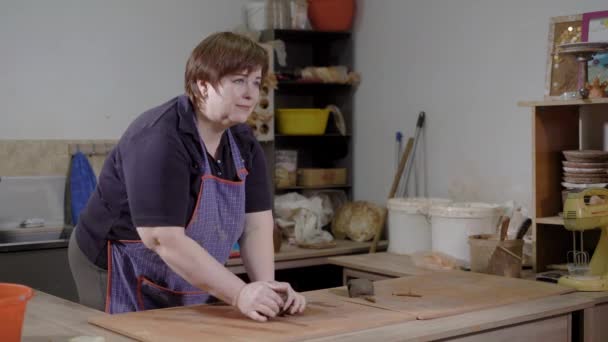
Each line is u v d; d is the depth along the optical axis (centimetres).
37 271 383
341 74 486
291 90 511
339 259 382
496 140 409
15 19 415
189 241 202
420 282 265
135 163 202
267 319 201
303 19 481
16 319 159
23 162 420
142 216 200
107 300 234
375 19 482
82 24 434
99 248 234
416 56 455
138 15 452
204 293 238
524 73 392
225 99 203
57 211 430
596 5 357
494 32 407
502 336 215
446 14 434
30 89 421
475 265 313
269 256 234
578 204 286
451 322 206
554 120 339
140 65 453
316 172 488
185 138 209
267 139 466
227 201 224
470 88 422
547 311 225
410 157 461
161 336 183
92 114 439
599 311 252
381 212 454
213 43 203
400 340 185
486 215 351
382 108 480
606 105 347
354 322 200
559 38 367
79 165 429
